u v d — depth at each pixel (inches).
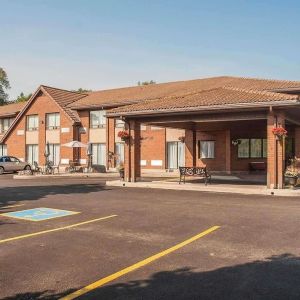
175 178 1054.4
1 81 3240.7
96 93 1647.4
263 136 1162.0
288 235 349.1
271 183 702.5
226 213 471.8
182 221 423.5
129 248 313.4
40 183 965.2
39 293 220.8
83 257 289.3
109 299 210.8
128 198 625.6
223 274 247.6
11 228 394.6
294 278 239.0
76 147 1471.5
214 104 727.7
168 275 247.4
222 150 1184.8
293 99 665.6
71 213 482.0
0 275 251.6
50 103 1567.4
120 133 868.0
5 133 1728.6
